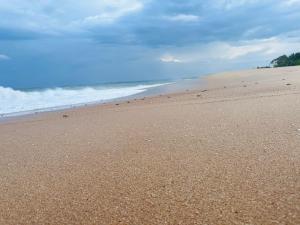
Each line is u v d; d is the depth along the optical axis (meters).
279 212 3.50
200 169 5.05
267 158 5.25
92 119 11.41
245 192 4.07
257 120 8.31
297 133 6.62
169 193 4.28
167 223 3.54
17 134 9.66
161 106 13.52
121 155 6.27
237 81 27.03
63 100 21.77
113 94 25.66
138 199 4.21
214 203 3.86
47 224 3.83
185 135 7.38
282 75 28.83
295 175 4.45
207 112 10.45
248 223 3.35
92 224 3.71
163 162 5.58
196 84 29.50
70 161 6.23
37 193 4.78
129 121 10.16
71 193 4.64
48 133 9.40
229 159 5.38
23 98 22.36
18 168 6.11
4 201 4.60
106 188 4.69
